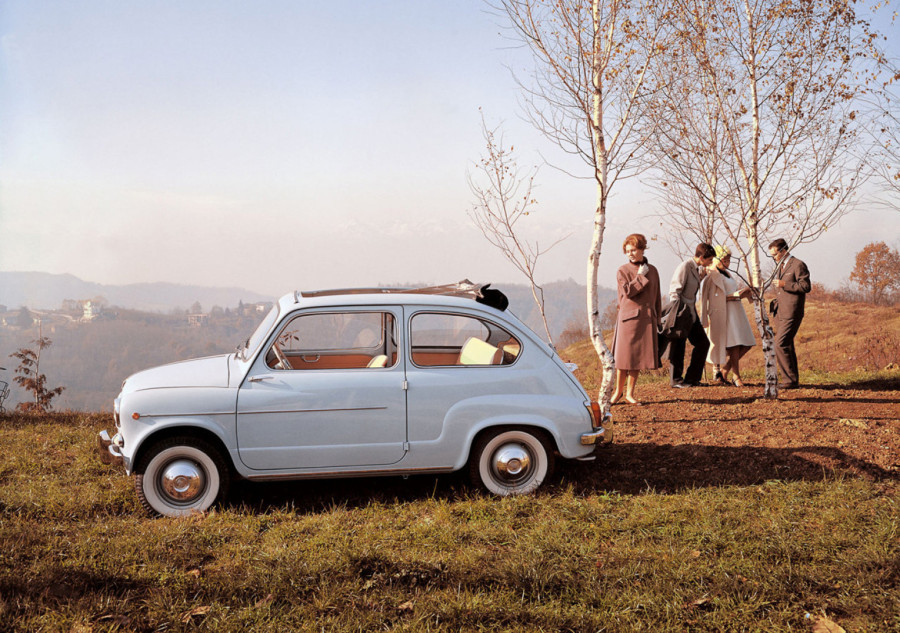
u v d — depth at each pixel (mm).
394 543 4473
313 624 3387
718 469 6074
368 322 5590
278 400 5164
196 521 4930
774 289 10133
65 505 5223
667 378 12555
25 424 8711
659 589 3742
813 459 6180
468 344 5773
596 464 6320
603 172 7422
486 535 4574
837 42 7984
